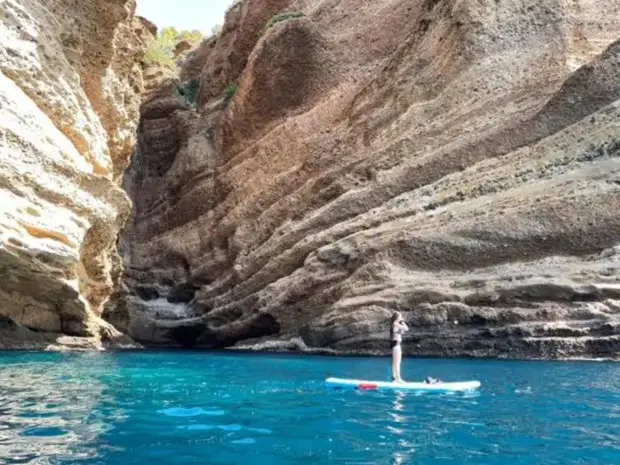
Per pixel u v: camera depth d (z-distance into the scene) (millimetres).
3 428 6156
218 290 28453
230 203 31031
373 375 11984
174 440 5750
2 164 15078
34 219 15594
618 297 14672
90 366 13422
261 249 25719
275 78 31172
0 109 15562
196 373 12422
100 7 20781
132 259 35312
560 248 16453
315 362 15383
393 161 22672
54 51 18500
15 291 17109
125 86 24797
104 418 6840
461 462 4965
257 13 36250
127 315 29156
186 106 38094
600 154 17625
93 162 19438
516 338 15180
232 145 32688
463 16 23219
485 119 21172
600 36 21828
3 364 13227
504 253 17047
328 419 6891
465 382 9859
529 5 22719
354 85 28484
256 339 23484
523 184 18391
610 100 18734
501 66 22062
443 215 18859
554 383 10102
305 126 29172
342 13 31281
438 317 16422
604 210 16188
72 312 18469
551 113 19531
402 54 25469
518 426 6449
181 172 34469
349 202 22609
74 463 4875
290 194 26922
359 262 19516
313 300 20703
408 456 5164
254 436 5961
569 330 14664
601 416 7023
